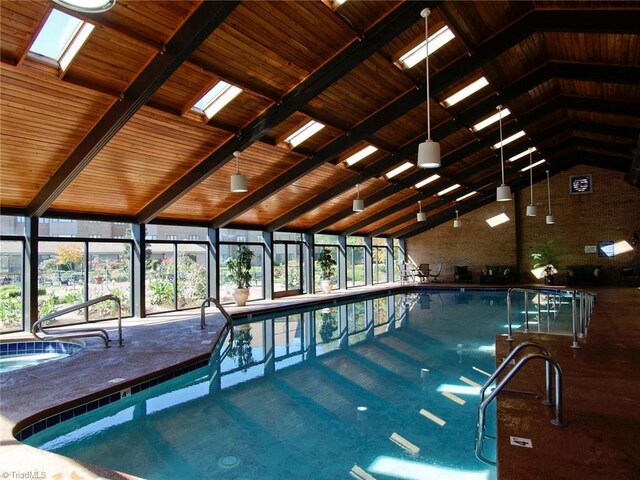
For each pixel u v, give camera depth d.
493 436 4.17
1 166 6.60
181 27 4.61
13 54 4.64
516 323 10.08
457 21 5.71
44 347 7.76
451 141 10.30
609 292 13.05
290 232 14.59
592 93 8.62
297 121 7.56
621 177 15.88
